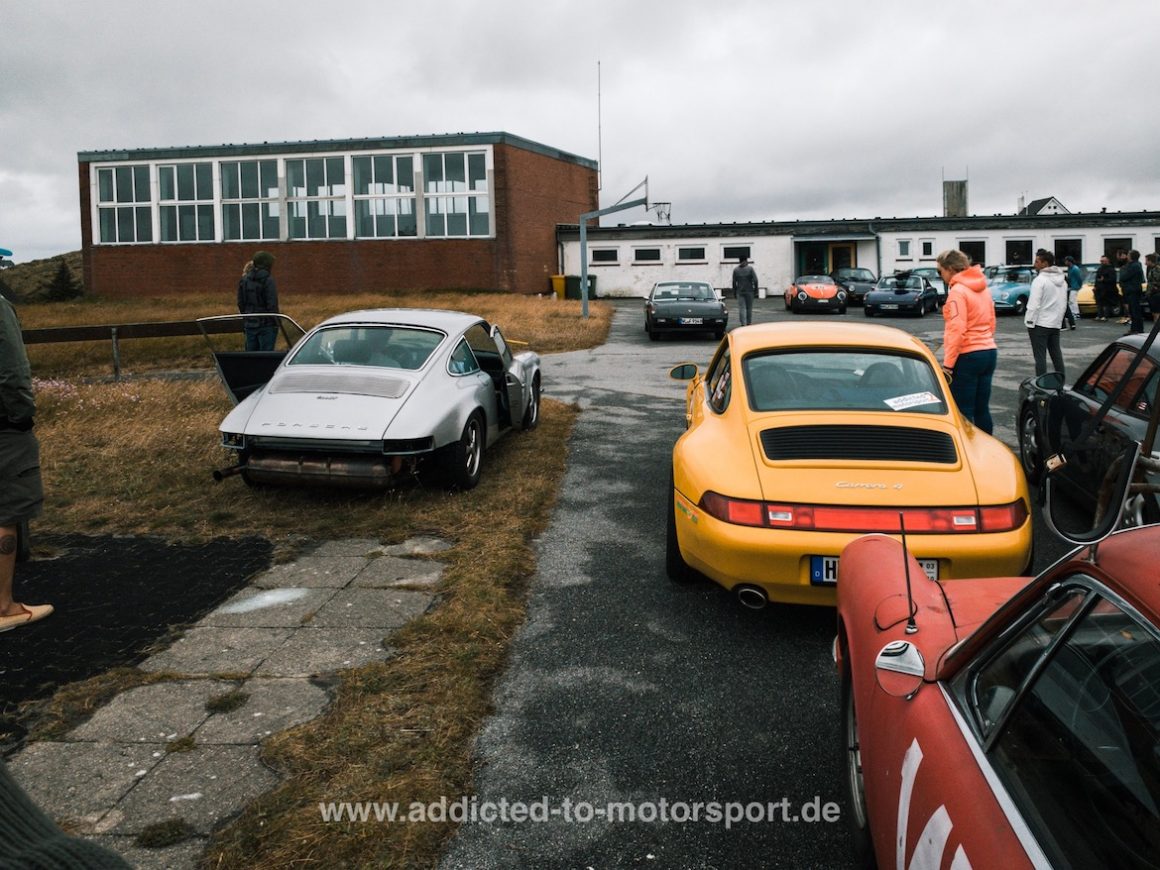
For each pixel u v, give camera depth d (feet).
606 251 132.67
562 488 23.97
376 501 22.20
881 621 8.38
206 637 14.44
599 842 9.39
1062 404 21.65
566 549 18.92
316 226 121.29
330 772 10.55
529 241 123.65
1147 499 14.83
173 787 10.32
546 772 10.68
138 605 15.81
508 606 15.57
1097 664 4.99
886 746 6.98
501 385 27.45
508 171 117.70
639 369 49.73
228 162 121.80
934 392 16.16
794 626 14.94
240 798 10.10
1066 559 5.77
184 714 11.96
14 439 14.48
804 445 14.76
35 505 14.90
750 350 17.42
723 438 15.64
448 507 21.57
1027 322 38.17
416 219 119.44
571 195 135.03
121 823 9.66
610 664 13.55
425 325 24.71
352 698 12.28
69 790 10.26
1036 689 5.42
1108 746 4.65
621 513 21.54
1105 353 20.92
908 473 14.17
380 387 22.15
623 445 29.32
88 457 27.20
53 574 17.40
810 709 12.16
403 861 9.02
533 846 9.32
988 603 8.34
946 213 182.91
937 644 7.45
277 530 20.13
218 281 123.13
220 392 38.99
